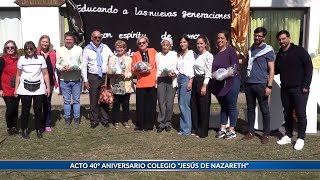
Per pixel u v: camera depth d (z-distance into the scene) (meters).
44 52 6.67
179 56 6.59
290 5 10.22
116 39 9.17
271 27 10.48
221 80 6.11
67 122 7.04
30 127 7.12
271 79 5.95
